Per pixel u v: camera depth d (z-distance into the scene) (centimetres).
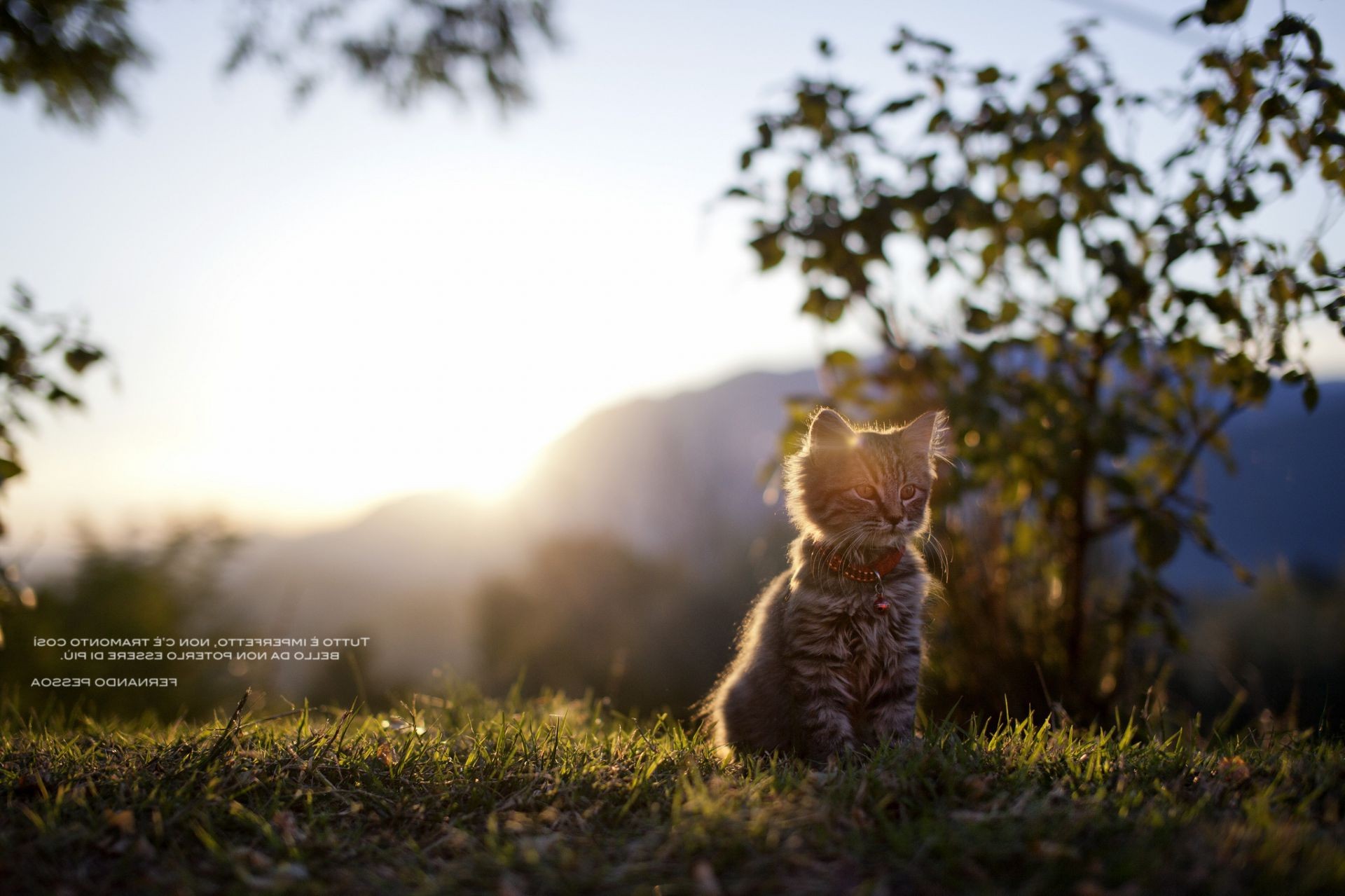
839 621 76
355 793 65
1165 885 53
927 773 64
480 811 64
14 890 56
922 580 80
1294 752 72
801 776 66
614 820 62
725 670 91
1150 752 69
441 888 55
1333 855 54
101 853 59
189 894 55
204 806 62
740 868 56
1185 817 59
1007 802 61
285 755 69
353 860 59
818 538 79
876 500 77
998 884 54
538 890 55
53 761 69
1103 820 58
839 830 58
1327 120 79
